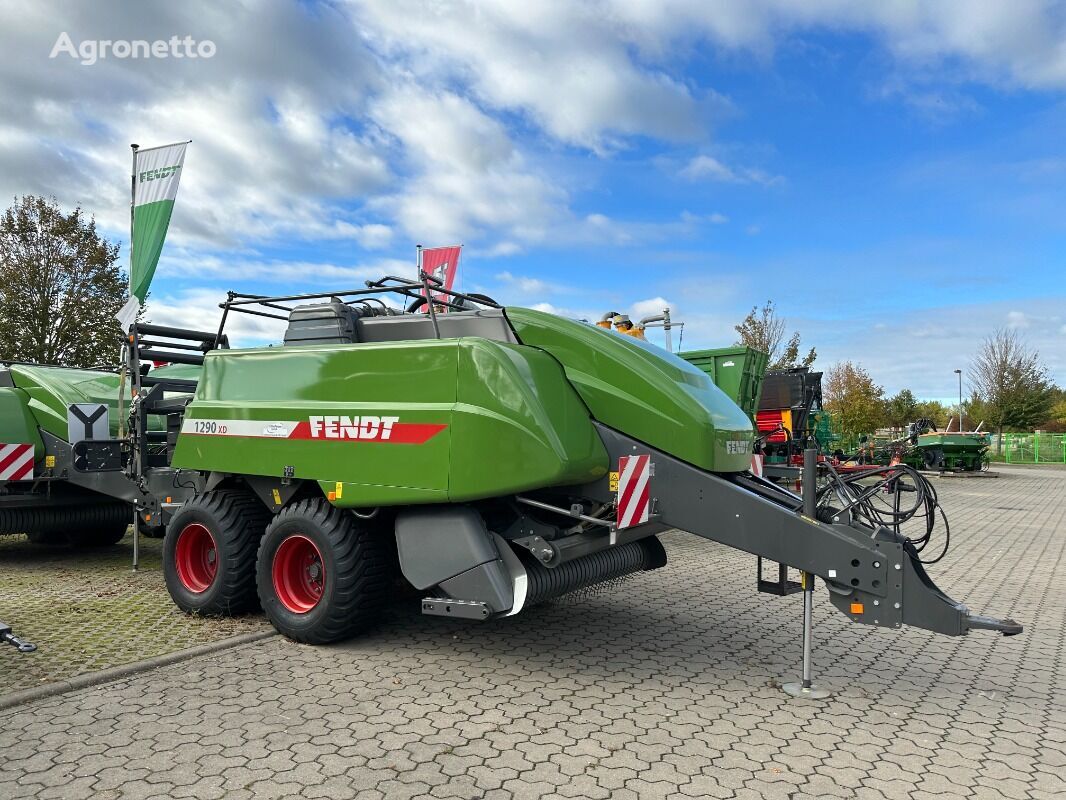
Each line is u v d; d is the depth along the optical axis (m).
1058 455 40.44
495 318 5.11
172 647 4.95
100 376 8.74
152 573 7.53
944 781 3.27
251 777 3.16
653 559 5.77
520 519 4.57
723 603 6.61
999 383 44.59
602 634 5.54
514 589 4.38
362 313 5.88
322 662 4.73
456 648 5.10
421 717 3.87
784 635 5.61
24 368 8.41
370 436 4.70
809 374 16.28
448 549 4.48
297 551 5.14
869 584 4.16
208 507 5.58
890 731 3.83
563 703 4.12
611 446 4.74
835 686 4.52
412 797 3.03
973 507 15.74
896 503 4.66
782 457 15.88
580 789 3.13
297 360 5.17
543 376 4.51
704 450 4.56
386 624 5.66
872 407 31.92
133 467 7.02
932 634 5.75
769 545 4.39
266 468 5.18
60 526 8.20
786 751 3.55
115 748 3.42
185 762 3.29
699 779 3.24
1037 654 5.27
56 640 5.11
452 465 4.39
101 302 22.25
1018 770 3.39
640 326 9.09
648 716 3.96
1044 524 12.88
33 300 21.52
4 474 7.45
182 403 7.02
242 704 3.99
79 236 22.03
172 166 8.21
